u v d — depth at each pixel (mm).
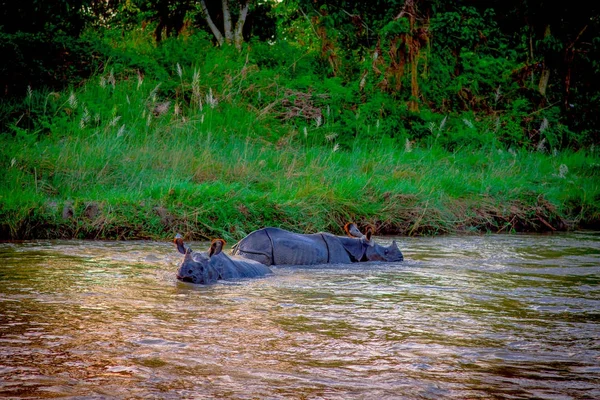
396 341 9820
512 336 10180
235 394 7586
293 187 26875
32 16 39969
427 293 13531
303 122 37781
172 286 13734
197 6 49875
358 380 8117
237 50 43656
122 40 47312
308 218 24031
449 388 7871
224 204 23500
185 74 39375
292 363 8734
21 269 15234
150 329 10203
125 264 16391
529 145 42656
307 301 12555
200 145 30078
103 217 21938
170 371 8320
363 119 38156
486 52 50000
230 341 9672
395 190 27062
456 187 29219
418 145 38812
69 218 21859
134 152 28078
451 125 42312
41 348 9125
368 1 46062
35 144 27953
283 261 17359
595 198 31453
